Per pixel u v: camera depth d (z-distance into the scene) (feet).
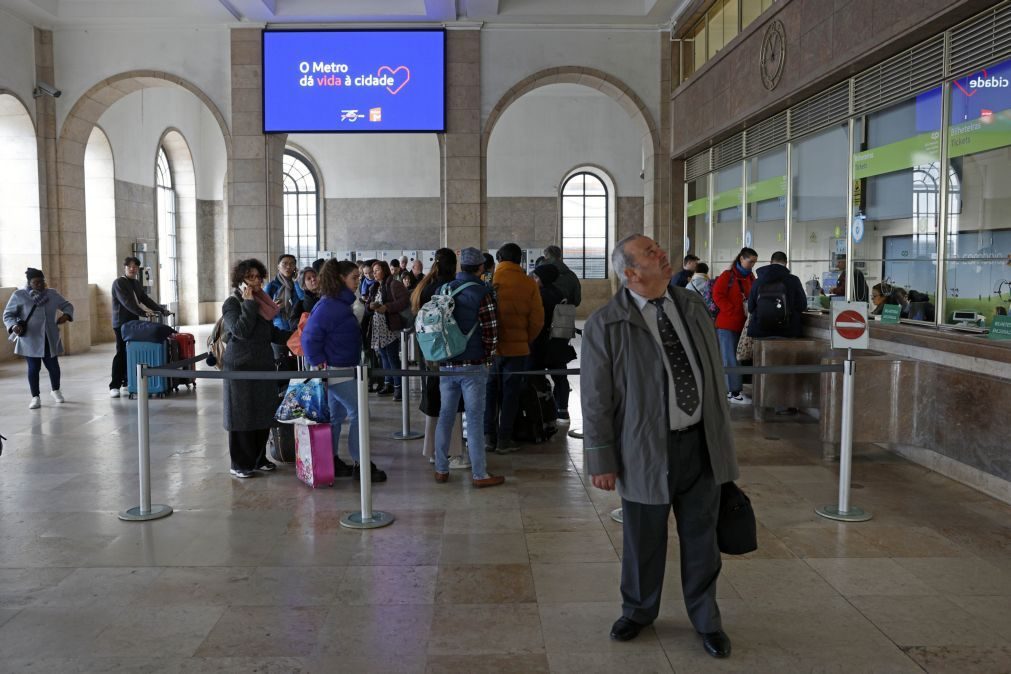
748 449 22.52
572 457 22.00
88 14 43.93
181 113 69.31
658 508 10.67
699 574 10.55
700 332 10.44
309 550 14.64
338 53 44.57
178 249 71.67
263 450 20.57
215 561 14.08
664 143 45.57
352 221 76.95
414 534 15.52
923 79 21.45
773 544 14.75
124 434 25.08
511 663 10.37
